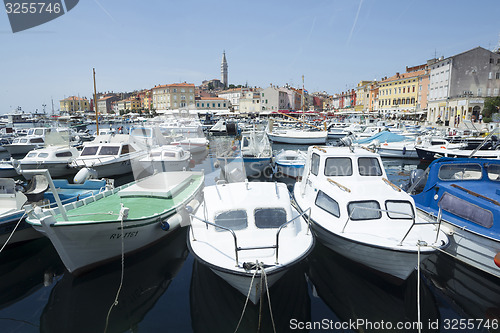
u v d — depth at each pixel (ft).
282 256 18.94
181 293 21.21
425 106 193.47
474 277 22.63
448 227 23.84
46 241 28.17
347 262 24.17
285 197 22.77
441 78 162.09
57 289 21.57
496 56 152.87
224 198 22.47
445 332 17.83
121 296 20.80
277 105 277.44
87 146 54.95
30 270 23.97
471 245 22.44
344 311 19.63
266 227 21.02
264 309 19.26
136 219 23.07
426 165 66.44
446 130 91.81
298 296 21.07
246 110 287.28
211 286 21.54
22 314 19.07
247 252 19.30
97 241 21.94
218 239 20.51
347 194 23.79
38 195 27.14
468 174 27.25
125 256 24.62
